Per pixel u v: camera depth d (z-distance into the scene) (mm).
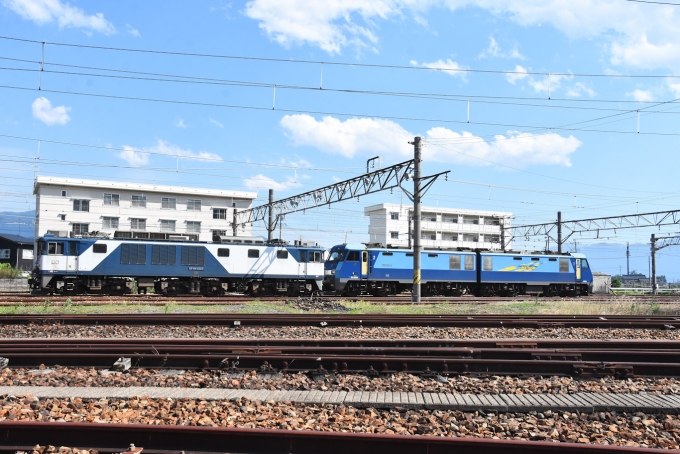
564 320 16000
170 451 5426
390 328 14703
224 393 7258
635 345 11336
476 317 16859
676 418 6504
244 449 5445
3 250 59094
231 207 53969
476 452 5223
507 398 7043
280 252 30500
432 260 34156
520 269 36750
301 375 8922
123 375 8758
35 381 8383
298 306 21422
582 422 6426
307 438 5387
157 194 51312
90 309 18875
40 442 5551
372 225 74000
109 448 5496
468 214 74188
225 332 13805
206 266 28844
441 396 7137
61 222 47500
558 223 47562
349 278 31688
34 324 14773
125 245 27312
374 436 5320
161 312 18688
